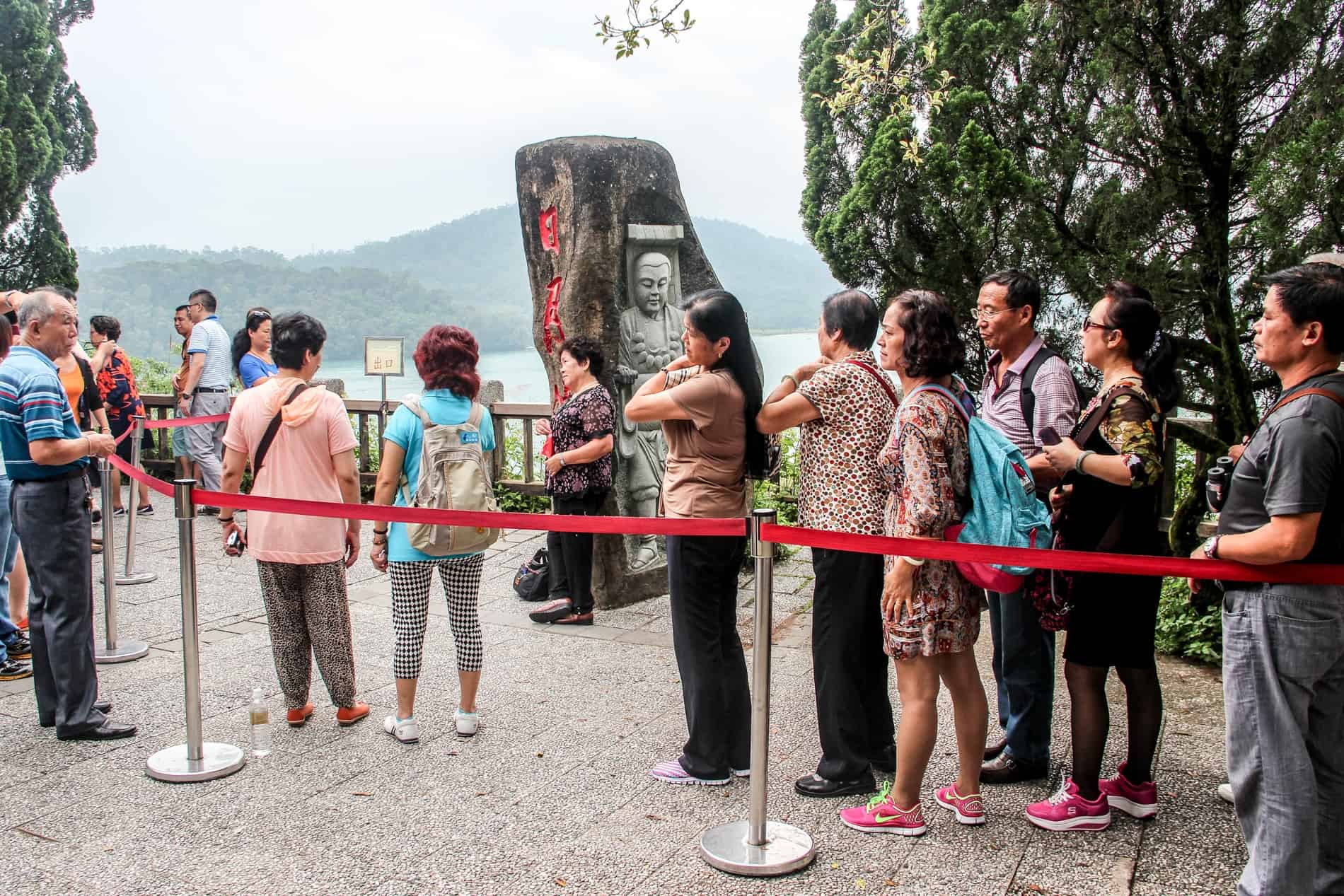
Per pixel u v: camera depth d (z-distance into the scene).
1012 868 2.96
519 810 3.40
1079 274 4.79
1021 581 2.92
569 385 5.50
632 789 3.56
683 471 3.48
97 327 8.01
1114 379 3.14
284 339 4.02
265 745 3.88
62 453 3.82
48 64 11.66
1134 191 4.76
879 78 5.32
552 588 5.80
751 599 6.04
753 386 3.41
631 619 5.72
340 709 4.16
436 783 3.62
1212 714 4.16
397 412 4.03
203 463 8.27
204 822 3.32
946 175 4.82
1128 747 3.42
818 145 6.23
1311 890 2.44
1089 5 4.59
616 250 5.96
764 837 3.03
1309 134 3.88
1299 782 2.43
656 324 6.16
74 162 13.04
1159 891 2.83
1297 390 2.46
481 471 4.03
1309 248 4.00
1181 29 4.47
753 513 2.93
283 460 3.99
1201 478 4.92
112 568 5.01
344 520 4.12
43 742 4.00
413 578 3.94
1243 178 4.59
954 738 3.94
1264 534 2.41
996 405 3.66
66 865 3.04
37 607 4.00
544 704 4.42
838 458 3.31
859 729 3.43
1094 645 3.08
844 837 3.17
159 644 5.27
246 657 5.06
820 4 6.59
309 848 3.14
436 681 4.72
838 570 3.31
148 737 4.05
